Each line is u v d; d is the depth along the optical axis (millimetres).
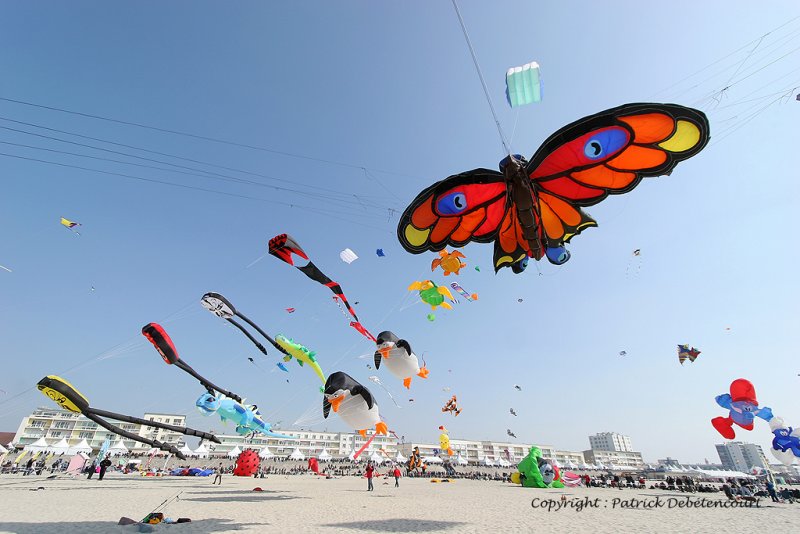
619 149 5629
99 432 78875
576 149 5723
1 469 28078
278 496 15219
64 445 37812
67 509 10328
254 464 29875
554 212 6637
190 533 7637
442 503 14195
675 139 5387
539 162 5910
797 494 15906
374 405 11633
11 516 9094
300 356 12266
